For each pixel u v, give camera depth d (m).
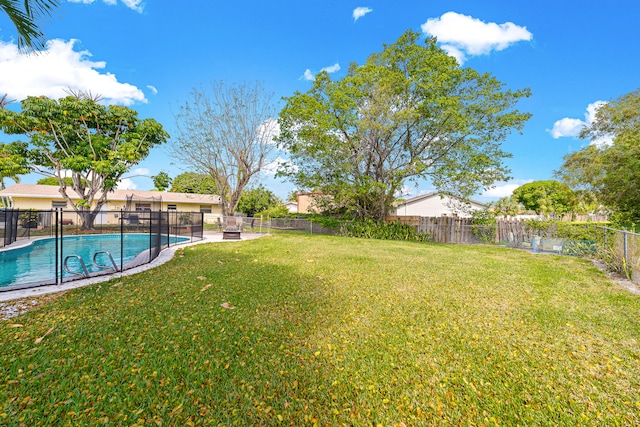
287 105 17.30
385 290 5.03
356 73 16.73
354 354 2.79
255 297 4.46
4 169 15.02
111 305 3.99
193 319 3.53
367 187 16.44
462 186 15.90
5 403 1.99
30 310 3.77
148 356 2.65
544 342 3.09
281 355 2.75
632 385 2.36
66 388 2.18
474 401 2.17
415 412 2.05
